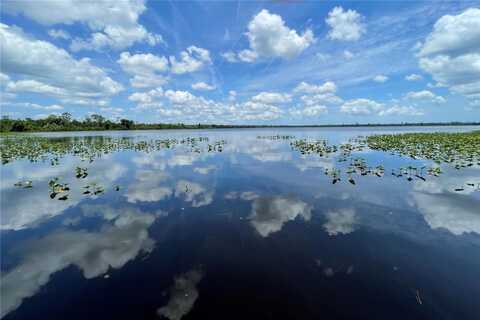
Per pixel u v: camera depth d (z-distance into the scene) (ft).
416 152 60.34
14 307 12.10
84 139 123.44
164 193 30.58
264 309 11.79
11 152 69.41
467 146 64.75
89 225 21.40
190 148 82.58
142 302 12.31
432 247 17.24
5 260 16.15
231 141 112.57
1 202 27.17
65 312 11.73
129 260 16.14
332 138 122.52
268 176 39.22
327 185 33.24
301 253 16.74
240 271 14.84
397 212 23.43
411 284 13.48
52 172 43.16
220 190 31.76
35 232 20.12
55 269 15.16
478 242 17.83
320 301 12.30
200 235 19.51
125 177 39.27
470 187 30.73
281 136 149.69
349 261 15.71
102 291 13.15
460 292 12.86
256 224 21.43
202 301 12.33
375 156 57.16
